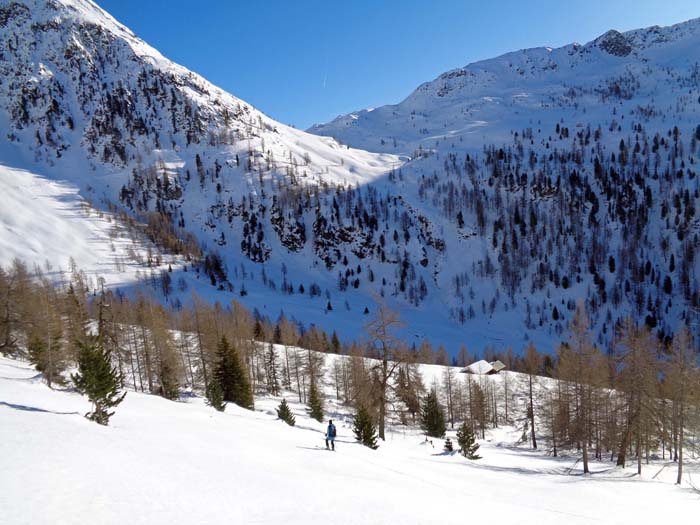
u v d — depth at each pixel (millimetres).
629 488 29297
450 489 19578
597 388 37156
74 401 25859
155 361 55219
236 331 70312
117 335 48656
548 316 195125
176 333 78688
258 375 76500
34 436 13969
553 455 49656
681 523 20281
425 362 99312
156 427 22078
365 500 13648
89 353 20172
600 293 192625
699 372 34281
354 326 166125
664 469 38344
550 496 22672
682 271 190625
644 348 35469
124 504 9367
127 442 16250
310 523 10352
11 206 198875
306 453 22797
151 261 191875
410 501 14672
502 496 20359
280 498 12242
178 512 9547
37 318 43969
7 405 18906
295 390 80812
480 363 87500
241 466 15961
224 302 168500
